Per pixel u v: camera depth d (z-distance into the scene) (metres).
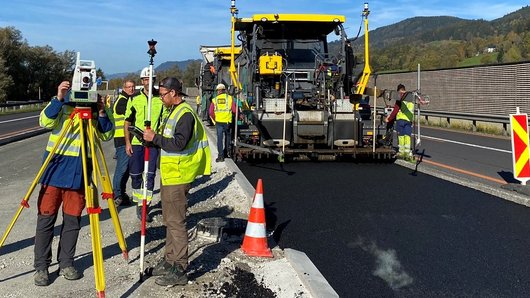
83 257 5.53
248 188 8.79
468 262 5.50
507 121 20.33
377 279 5.04
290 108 12.34
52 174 4.77
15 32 70.94
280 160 11.95
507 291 4.76
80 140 4.75
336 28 13.49
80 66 4.59
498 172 11.20
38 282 4.73
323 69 12.97
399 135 12.41
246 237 5.68
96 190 4.74
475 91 23.95
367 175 10.61
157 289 4.66
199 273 5.06
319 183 9.72
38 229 4.76
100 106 5.14
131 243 6.02
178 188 4.82
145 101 7.05
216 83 23.55
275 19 13.12
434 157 13.76
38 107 46.69
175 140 4.73
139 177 7.08
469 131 22.73
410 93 12.35
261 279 4.92
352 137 12.26
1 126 24.92
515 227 6.75
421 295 4.67
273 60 12.70
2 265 5.26
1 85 59.84
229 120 12.53
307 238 6.31
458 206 7.87
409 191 8.96
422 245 6.05
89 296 4.52
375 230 6.64
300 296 4.55
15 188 9.32
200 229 6.29
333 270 5.27
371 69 13.30
